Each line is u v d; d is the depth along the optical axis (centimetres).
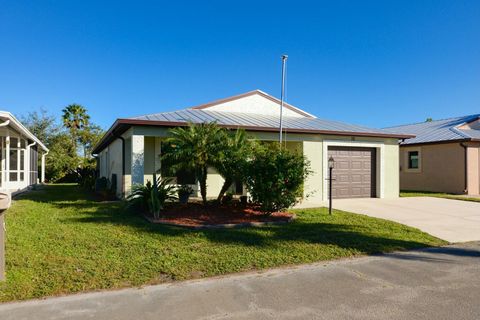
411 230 793
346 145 1391
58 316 358
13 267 486
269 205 864
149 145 1305
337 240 677
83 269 487
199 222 805
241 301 400
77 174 2712
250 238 677
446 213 1046
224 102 1720
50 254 547
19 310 371
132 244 616
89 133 3581
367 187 1452
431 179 1927
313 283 460
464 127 2072
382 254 610
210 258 550
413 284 458
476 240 713
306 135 1325
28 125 3022
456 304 393
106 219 837
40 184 2398
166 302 396
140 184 1031
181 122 1131
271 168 860
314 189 1327
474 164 1773
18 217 855
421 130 2219
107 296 411
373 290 436
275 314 367
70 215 891
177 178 1291
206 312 371
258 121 1410
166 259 539
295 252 595
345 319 356
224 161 909
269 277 483
